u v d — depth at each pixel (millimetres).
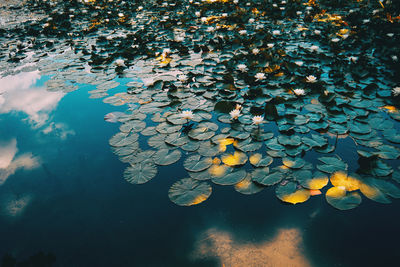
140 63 5574
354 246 1894
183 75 4652
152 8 11328
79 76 5145
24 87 4910
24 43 7730
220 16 9016
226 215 2195
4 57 6637
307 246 1915
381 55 5113
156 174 2641
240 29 7188
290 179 2428
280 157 2686
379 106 3445
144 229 2148
